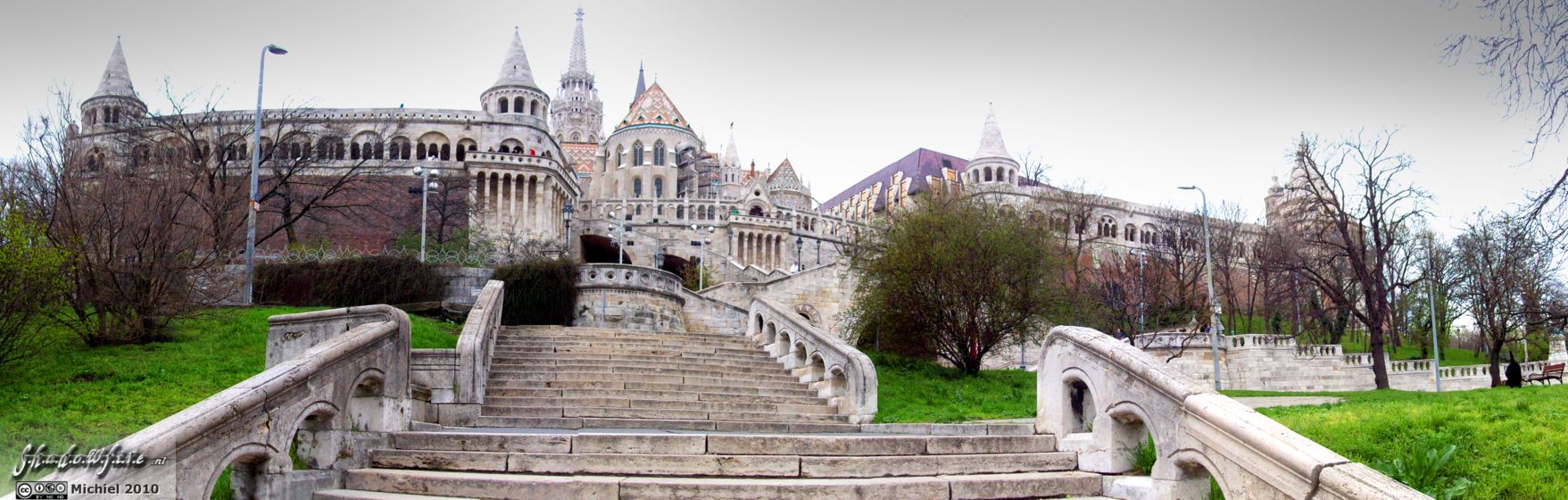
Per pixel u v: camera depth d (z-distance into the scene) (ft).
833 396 67.10
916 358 115.75
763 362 78.95
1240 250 229.86
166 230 75.87
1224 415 28.50
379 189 239.91
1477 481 32.76
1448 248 190.29
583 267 122.42
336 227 232.94
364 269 113.09
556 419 52.65
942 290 106.63
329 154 253.44
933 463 35.42
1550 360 174.91
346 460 34.04
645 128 381.60
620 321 122.01
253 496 29.19
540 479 31.81
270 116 250.57
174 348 71.46
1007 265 106.83
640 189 375.25
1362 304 198.59
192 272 81.35
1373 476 23.45
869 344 121.49
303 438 33.14
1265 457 26.40
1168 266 207.10
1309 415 44.57
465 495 31.65
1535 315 109.29
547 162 277.44
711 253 269.64
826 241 325.62
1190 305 193.67
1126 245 329.93
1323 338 209.56
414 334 83.46
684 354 79.61
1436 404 45.96
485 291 78.18
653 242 285.84
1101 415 36.19
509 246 194.29
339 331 54.70
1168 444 31.71
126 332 72.69
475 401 53.88
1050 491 34.27
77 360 65.77
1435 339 165.07
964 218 110.32
